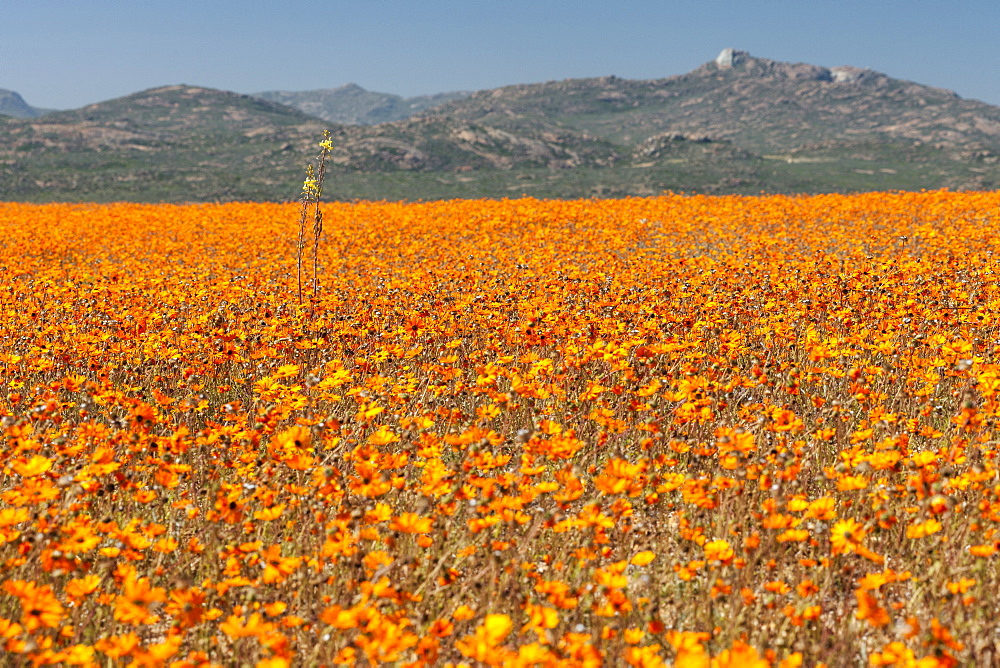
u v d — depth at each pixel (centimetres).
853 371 552
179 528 454
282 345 742
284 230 2020
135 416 485
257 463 495
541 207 2388
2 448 507
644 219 2003
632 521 452
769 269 1116
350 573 361
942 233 1491
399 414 572
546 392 555
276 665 268
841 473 406
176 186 7744
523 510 434
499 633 261
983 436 504
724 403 575
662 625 323
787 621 340
